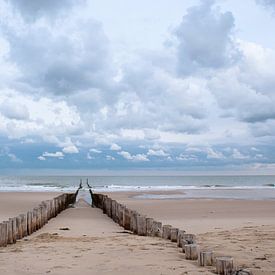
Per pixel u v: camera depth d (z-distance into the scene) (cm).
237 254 711
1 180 8300
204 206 2114
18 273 582
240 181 8494
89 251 751
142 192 3734
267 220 1466
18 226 991
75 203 2788
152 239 923
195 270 588
